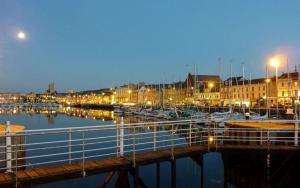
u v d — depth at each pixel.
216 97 120.12
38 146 33.47
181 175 23.98
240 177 19.69
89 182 21.41
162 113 73.12
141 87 165.50
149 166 26.88
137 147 30.31
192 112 65.25
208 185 21.42
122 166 12.89
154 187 20.75
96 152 29.25
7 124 11.71
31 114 113.75
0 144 12.71
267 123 22.30
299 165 17.02
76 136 41.44
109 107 144.38
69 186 20.16
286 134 18.64
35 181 10.80
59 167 12.05
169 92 145.38
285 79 95.31
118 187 13.41
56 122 75.44
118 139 17.23
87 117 94.06
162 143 31.61
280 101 80.50
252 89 107.00
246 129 18.64
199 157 16.58
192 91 127.25
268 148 16.75
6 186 10.29
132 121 72.62
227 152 17.16
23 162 13.54
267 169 18.02
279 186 17.56
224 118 46.81
